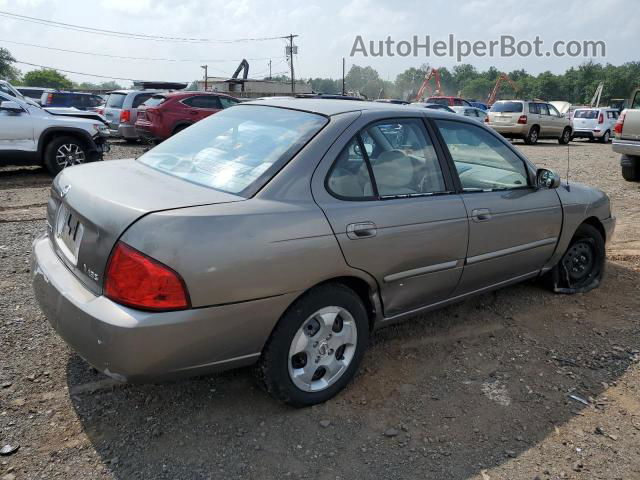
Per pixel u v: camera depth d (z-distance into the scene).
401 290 3.17
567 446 2.70
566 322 4.12
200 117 14.15
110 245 2.33
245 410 2.86
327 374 2.91
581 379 3.32
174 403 2.89
